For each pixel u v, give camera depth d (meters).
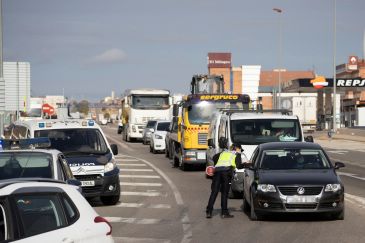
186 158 52.28
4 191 12.15
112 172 31.66
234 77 189.50
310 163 28.58
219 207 31.94
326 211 26.12
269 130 38.97
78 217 13.13
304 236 23.36
